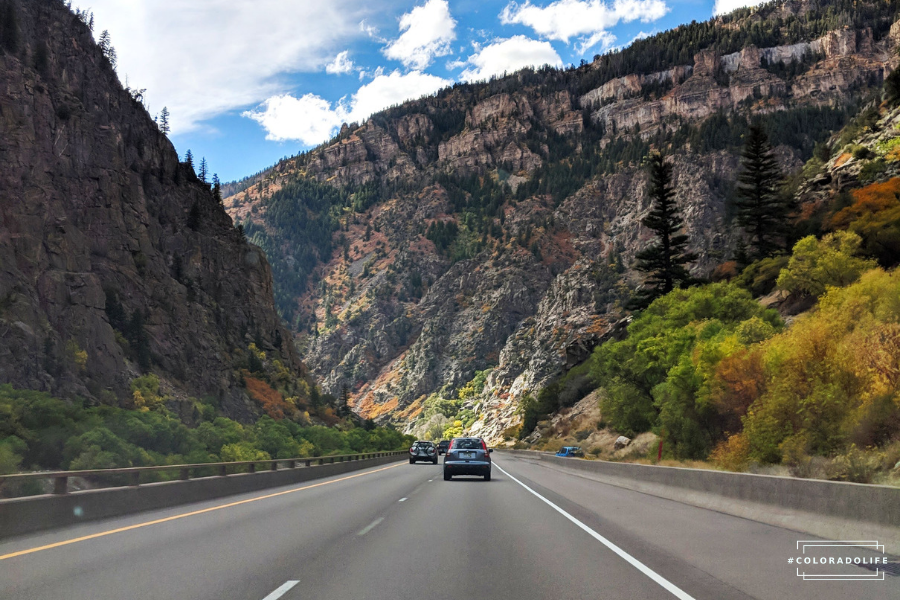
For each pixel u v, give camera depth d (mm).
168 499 17688
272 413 136500
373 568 9008
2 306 92312
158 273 133875
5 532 11617
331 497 20781
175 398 109000
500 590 7707
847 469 16406
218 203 179125
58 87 125438
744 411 37031
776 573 8648
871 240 59969
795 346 30516
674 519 14711
